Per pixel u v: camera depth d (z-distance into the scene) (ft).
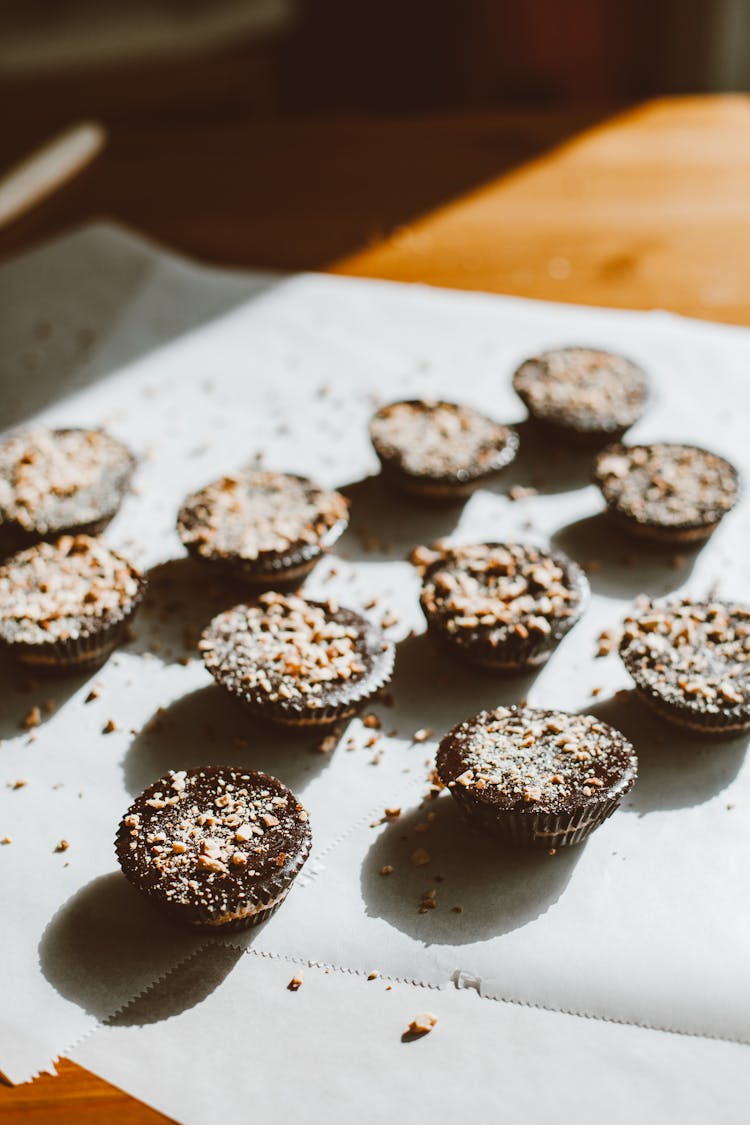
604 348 1.84
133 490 1.66
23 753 1.38
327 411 1.78
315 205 2.12
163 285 1.96
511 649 1.42
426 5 3.27
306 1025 1.17
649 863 1.28
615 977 1.19
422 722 1.41
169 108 3.34
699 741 1.38
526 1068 1.14
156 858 1.24
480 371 1.83
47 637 1.42
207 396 1.80
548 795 1.27
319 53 3.48
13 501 1.59
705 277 1.96
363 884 1.27
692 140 2.27
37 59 3.15
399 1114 1.11
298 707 1.36
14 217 1.90
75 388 1.81
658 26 3.17
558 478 1.69
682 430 1.73
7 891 1.26
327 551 1.55
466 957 1.21
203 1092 1.13
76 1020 1.17
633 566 1.57
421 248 2.03
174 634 1.50
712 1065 1.14
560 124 2.32
